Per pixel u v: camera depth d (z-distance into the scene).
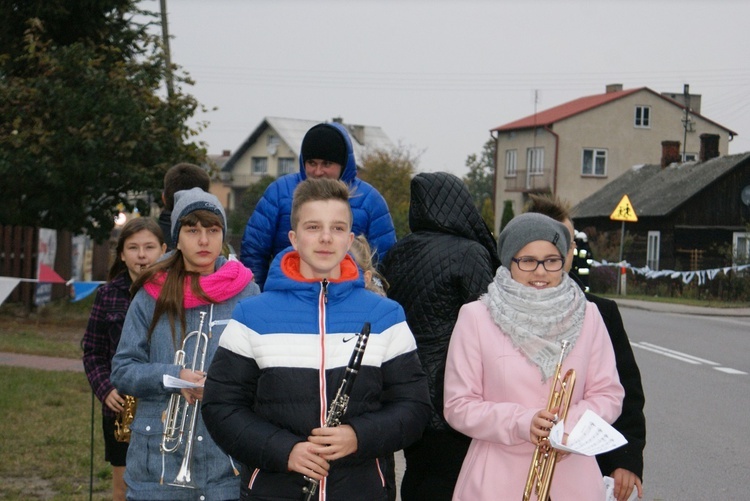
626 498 4.03
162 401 4.11
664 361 15.12
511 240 3.81
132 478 4.09
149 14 19.50
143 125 16.20
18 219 17.62
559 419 3.45
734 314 26.45
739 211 42.41
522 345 3.67
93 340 5.12
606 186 51.06
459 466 4.39
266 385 3.34
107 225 17.64
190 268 4.29
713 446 8.74
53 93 16.02
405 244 4.78
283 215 5.55
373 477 3.41
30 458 7.14
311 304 3.42
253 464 3.26
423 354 4.56
